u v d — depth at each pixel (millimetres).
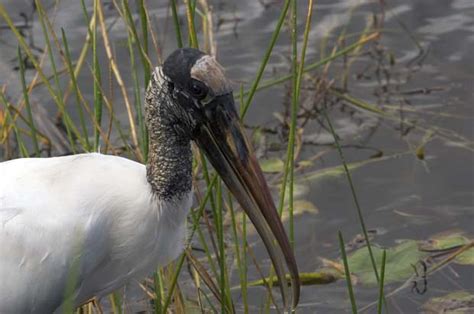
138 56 13742
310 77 13844
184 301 10367
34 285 8484
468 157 12578
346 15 14781
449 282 10953
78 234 8336
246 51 14172
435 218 11773
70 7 14602
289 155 8844
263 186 7953
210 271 11180
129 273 8703
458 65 13977
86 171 8469
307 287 11031
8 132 11969
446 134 12945
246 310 9258
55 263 8406
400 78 13859
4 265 8453
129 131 12727
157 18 14383
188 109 7957
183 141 8266
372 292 10891
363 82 13844
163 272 9812
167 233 8562
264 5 14914
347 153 12828
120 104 13211
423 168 12484
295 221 11844
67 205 8367
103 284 8797
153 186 8422
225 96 7855
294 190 12266
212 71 7828
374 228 11703
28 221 8383
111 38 14023
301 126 13297
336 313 10703
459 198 12023
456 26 14586
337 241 11570
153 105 8164
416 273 11008
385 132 13094
